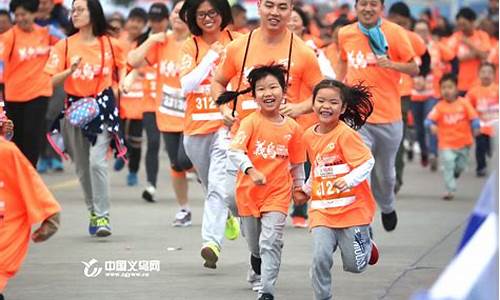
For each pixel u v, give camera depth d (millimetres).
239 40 19156
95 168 24859
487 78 39219
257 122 17609
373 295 18781
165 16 30031
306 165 23859
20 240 16047
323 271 16938
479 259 9719
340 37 23172
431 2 72375
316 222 16969
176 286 19484
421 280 20109
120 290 19172
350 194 16891
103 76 25125
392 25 22969
